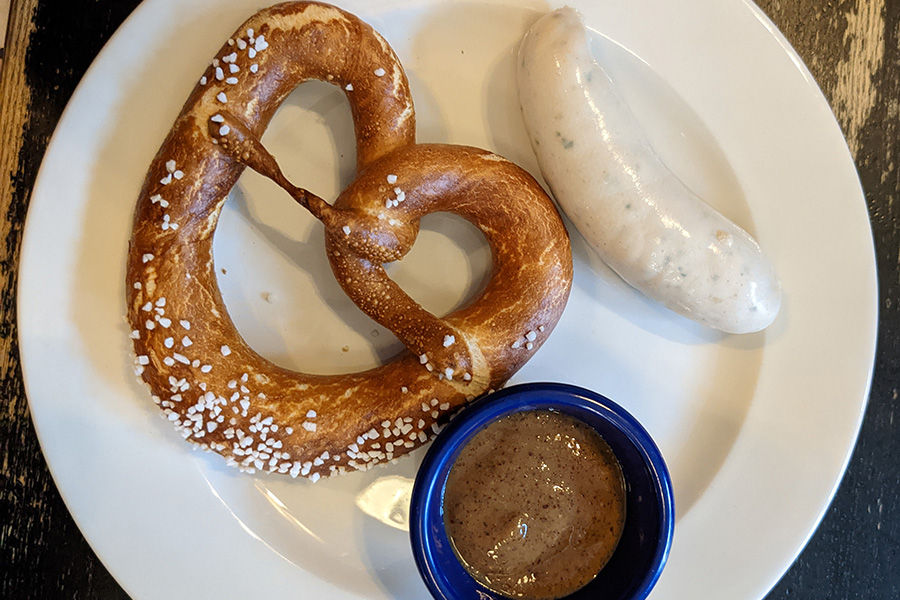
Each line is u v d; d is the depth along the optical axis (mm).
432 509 198
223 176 208
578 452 209
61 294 213
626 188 212
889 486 258
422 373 214
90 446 215
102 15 236
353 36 207
